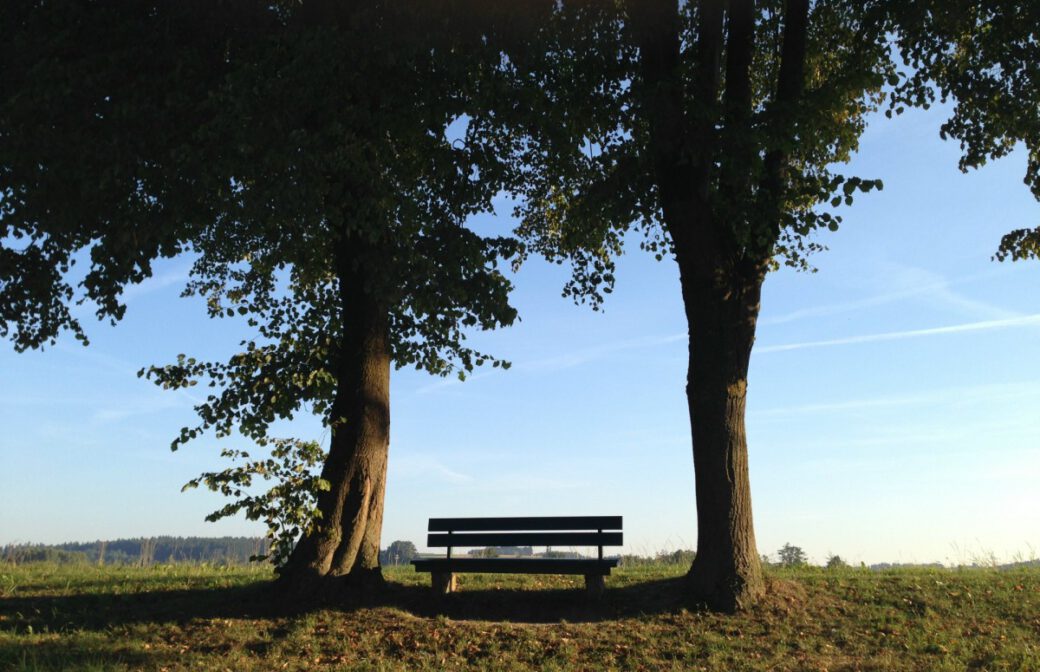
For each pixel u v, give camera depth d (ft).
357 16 33.24
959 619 32.01
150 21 35.37
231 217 34.68
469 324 35.65
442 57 33.94
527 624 32.48
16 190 35.81
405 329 45.06
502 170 38.14
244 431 41.83
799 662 28.35
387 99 34.60
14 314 41.47
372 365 37.93
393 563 50.03
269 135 31.63
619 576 40.65
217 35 36.01
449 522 37.83
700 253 36.63
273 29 36.50
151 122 32.55
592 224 42.93
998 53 41.34
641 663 28.58
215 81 34.55
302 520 34.27
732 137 34.73
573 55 40.57
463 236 35.19
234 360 42.01
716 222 37.52
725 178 35.60
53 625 31.53
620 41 39.96
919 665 27.68
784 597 34.04
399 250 34.24
